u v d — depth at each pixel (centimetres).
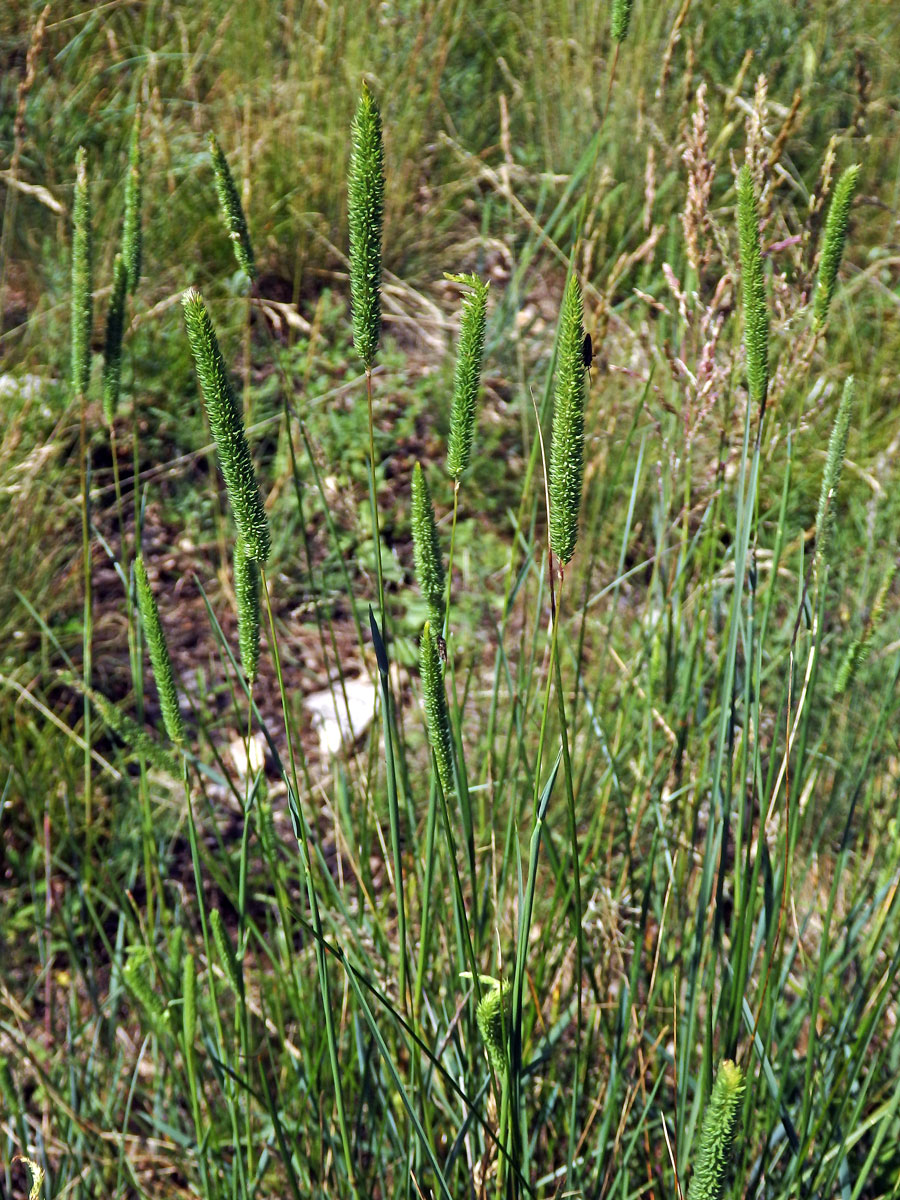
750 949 167
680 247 387
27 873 267
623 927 213
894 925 198
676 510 306
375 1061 185
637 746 241
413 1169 161
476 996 138
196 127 449
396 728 205
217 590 344
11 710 284
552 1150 192
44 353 376
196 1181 198
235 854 271
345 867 257
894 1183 187
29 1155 184
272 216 422
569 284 112
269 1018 221
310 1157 186
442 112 477
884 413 385
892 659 267
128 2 486
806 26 488
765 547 317
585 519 326
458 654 317
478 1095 161
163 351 383
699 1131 159
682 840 211
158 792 282
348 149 430
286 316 411
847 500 343
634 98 439
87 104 452
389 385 401
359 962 195
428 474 379
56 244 402
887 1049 191
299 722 309
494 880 192
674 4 451
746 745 159
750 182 135
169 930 221
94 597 338
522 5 515
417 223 452
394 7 489
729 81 459
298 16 494
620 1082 178
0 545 307
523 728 189
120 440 370
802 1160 166
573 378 113
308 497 361
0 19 458
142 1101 224
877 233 444
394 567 346
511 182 461
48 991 222
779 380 218
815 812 243
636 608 303
